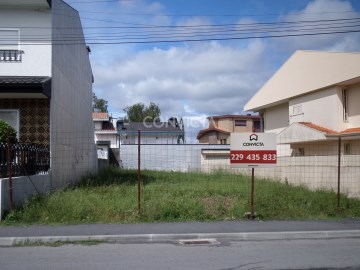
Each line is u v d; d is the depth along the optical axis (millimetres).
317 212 11961
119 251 7938
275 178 19359
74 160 19453
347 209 12312
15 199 11055
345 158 15094
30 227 9711
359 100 21266
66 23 18094
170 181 18078
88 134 24672
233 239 9352
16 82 13836
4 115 15094
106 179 19531
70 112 19031
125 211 11047
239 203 12273
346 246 8617
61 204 11141
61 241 8789
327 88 22969
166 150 30375
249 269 6605
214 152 30953
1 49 15109
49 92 14680
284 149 26281
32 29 15227
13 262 7004
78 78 21453
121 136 47906
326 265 6906
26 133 15016
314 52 23922
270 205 12148
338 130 22016
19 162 11844
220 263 6973
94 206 11266
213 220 10953
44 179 13562
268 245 8695
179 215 11117
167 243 8797
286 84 27250
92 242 8805
